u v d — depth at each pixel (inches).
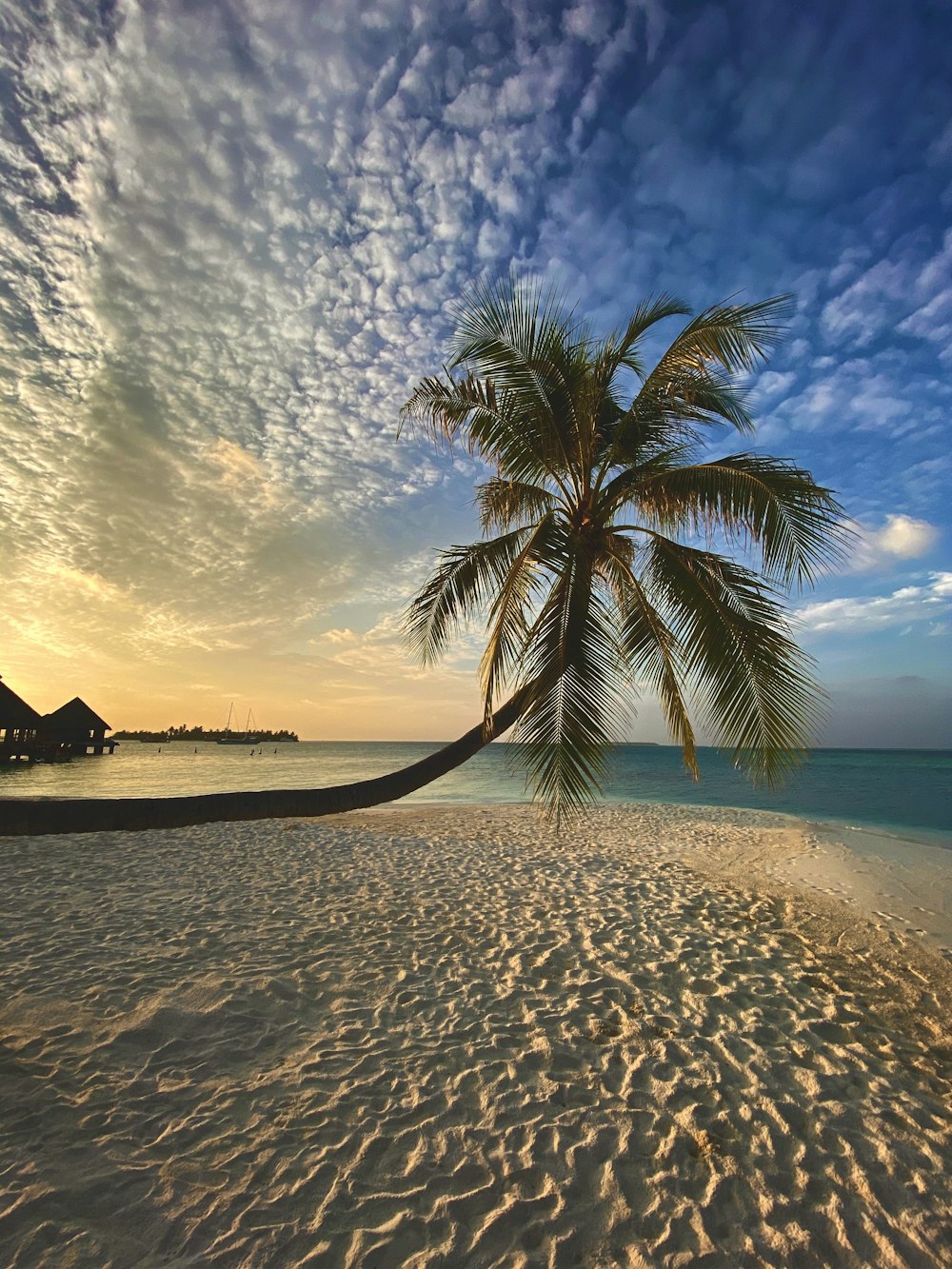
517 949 227.0
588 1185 111.3
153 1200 103.1
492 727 171.5
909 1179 115.9
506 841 475.5
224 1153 115.4
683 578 213.3
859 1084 147.9
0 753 1464.1
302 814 132.6
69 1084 133.7
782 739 181.5
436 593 237.5
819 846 464.4
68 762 1641.2
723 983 204.2
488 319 228.4
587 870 368.5
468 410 251.6
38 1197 102.0
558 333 227.8
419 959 214.8
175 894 289.6
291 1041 156.9
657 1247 98.4
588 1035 165.6
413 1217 102.7
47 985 182.1
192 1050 150.2
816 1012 187.3
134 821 109.7
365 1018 171.0
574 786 160.4
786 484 197.6
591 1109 133.4
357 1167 113.4
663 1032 168.9
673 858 417.7
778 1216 105.7
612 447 244.2
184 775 1227.2
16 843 412.2
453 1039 161.2
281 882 315.6
